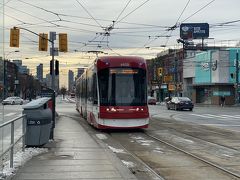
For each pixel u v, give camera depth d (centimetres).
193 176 1040
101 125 2108
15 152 1180
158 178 994
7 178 927
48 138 1440
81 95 3506
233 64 7200
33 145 1376
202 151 1483
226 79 7200
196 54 8375
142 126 2134
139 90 2148
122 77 2145
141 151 1478
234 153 1437
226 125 2664
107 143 1688
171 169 1135
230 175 1053
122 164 1139
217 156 1371
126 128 2114
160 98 9806
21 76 12762
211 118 3441
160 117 3528
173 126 2538
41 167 1079
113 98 2117
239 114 4100
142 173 1059
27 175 977
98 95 2131
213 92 7575
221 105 6969
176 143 1706
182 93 8925
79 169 1058
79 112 3972
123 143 1702
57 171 1029
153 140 1812
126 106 2114
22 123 1252
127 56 2198
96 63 2181
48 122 1416
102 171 1034
